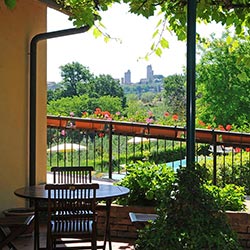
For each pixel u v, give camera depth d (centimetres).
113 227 545
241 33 481
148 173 558
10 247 470
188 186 290
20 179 597
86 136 757
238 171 646
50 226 393
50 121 765
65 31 598
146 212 536
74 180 514
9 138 577
